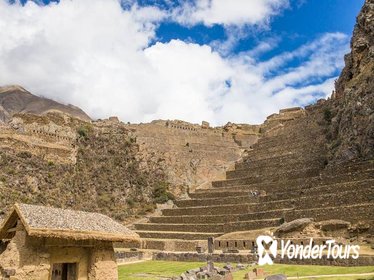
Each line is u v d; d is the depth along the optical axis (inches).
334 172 2192.4
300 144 3203.7
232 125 4571.9
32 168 2817.4
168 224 2566.4
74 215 780.0
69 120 3501.5
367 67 2696.9
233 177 3238.2
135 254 1956.2
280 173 2726.4
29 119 3144.7
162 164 3754.9
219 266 1510.8
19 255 649.6
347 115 2529.5
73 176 3075.8
